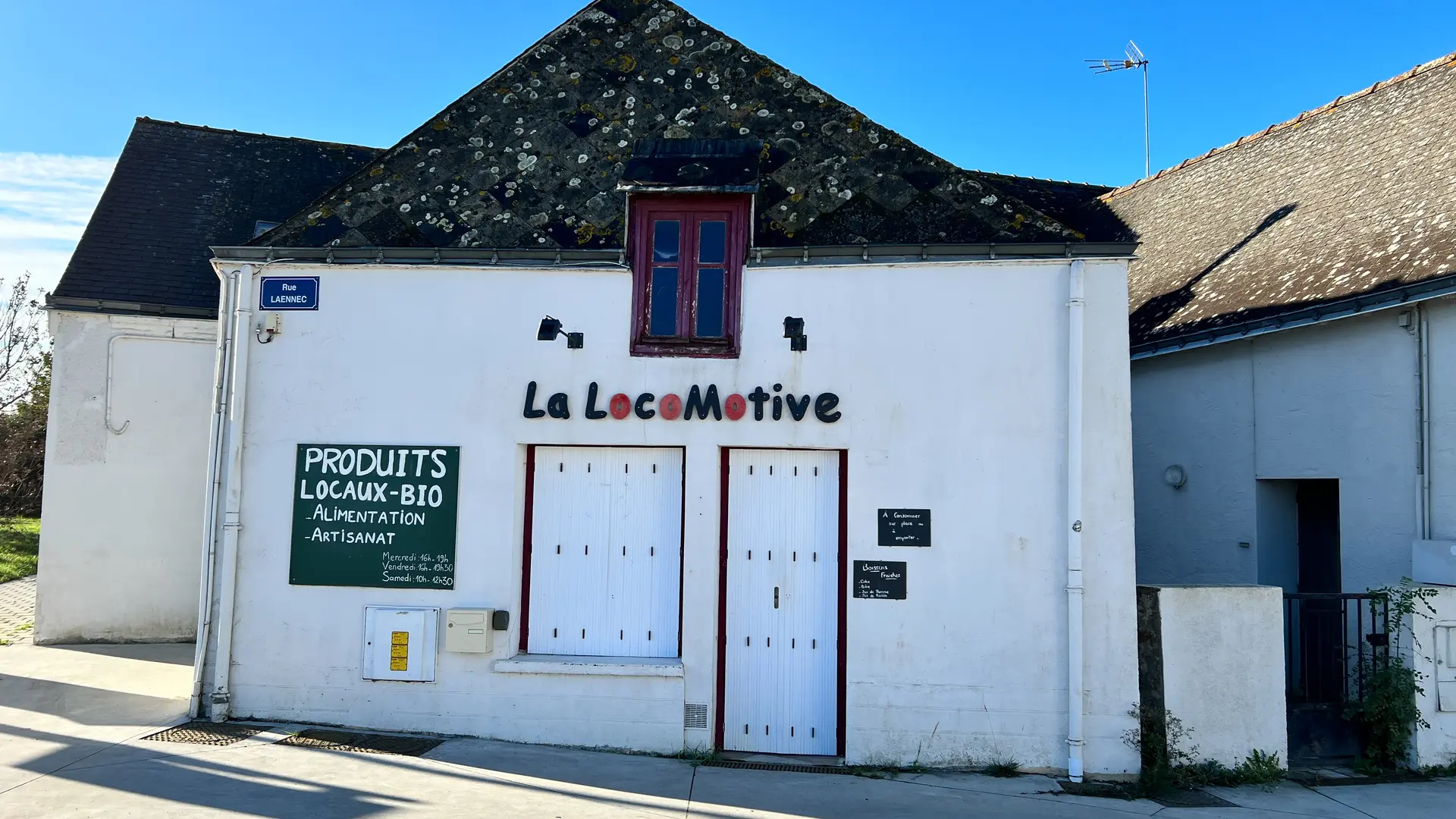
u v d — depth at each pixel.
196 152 13.84
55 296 11.15
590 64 9.68
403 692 8.01
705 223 8.27
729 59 9.69
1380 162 10.74
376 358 8.23
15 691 8.66
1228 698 7.70
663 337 8.16
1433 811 6.93
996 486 7.82
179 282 11.84
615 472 8.28
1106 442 7.73
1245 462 10.27
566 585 8.24
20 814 5.65
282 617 8.10
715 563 7.95
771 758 7.87
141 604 11.33
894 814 6.51
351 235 8.47
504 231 8.55
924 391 7.92
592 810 6.25
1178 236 13.27
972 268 7.95
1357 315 9.00
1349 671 8.29
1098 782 7.46
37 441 26.97
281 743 7.42
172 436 11.48
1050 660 7.68
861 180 8.81
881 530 7.87
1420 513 8.37
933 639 7.78
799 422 7.98
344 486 8.16
